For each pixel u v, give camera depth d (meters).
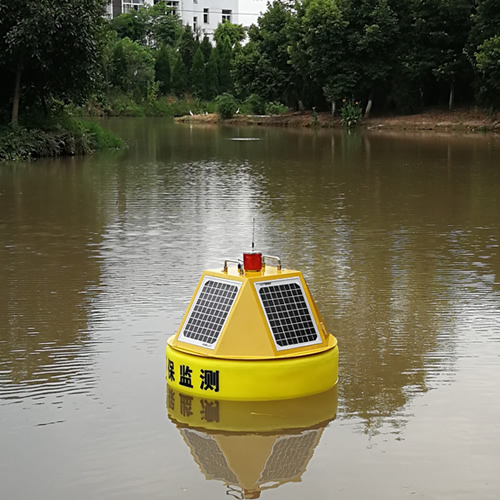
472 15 37.50
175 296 7.78
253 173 19.23
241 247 10.14
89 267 9.04
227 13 105.75
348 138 33.00
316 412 5.07
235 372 5.14
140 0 97.56
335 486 4.17
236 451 4.56
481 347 6.30
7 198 14.62
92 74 25.50
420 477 4.26
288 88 49.12
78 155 24.70
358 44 41.19
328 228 11.48
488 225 11.66
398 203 13.88
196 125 47.81
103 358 6.06
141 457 4.49
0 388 5.47
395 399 5.27
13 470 4.35
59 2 23.64
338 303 7.55
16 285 8.22
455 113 39.94
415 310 7.32
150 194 15.37
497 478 4.25
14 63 24.08
